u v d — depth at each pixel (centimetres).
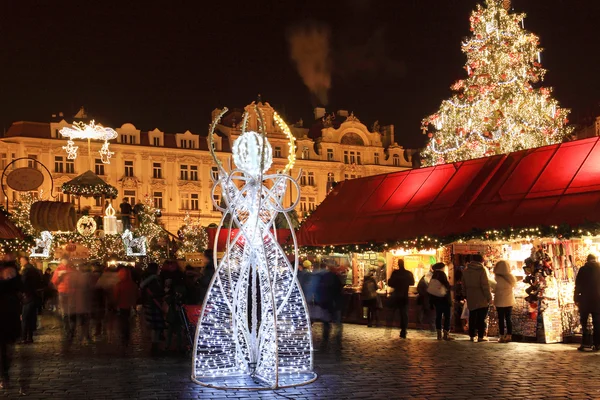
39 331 1669
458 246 1648
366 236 1861
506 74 2306
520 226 1452
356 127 6456
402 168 6638
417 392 827
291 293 999
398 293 1449
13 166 5191
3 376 884
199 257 3391
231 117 6166
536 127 2316
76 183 3069
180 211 5741
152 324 1255
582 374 948
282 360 968
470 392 823
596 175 1429
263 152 918
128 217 3334
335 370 1000
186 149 5769
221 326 985
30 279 1411
